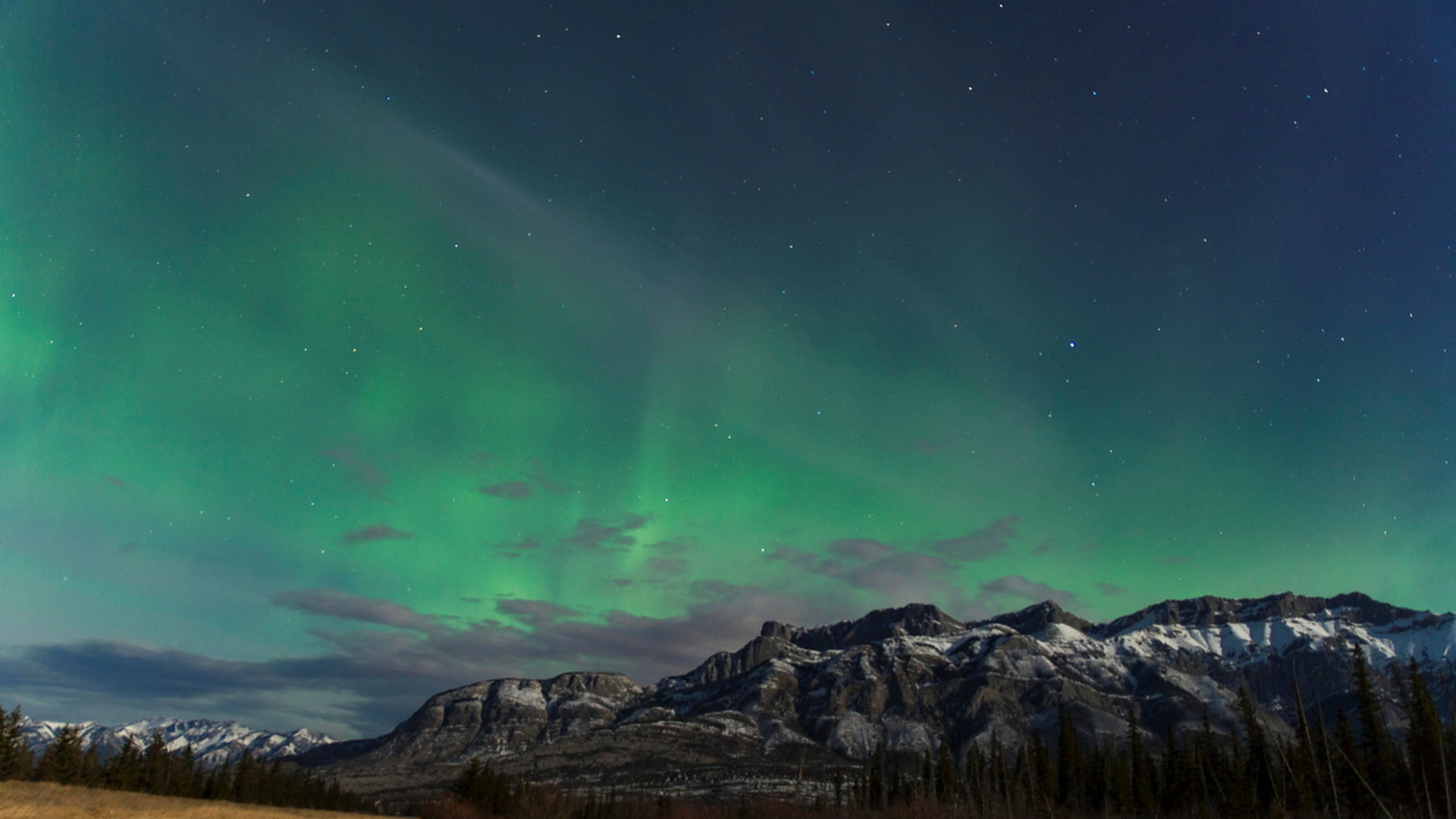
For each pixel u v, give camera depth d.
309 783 144.50
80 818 39.88
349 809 140.88
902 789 94.25
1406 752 59.78
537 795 101.12
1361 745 63.22
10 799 43.16
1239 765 75.00
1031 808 65.00
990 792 68.12
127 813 44.25
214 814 53.50
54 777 95.94
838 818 81.25
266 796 127.31
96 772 104.50
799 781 50.00
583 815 99.44
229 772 127.31
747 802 93.19
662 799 99.94
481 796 99.88
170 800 64.94
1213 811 47.06
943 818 67.50
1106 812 84.81
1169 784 90.00
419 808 105.00
